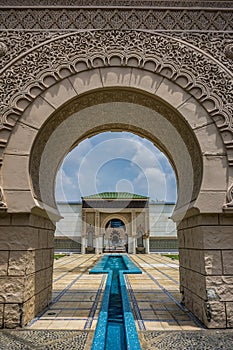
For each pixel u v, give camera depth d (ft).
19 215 13.19
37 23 15.08
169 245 79.61
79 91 14.20
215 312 12.26
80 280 24.98
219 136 13.80
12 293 12.51
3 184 13.14
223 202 13.07
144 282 23.71
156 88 14.30
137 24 15.14
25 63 14.35
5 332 11.68
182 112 14.06
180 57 14.60
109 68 14.51
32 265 13.62
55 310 15.01
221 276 12.62
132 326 11.78
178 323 12.85
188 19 15.33
